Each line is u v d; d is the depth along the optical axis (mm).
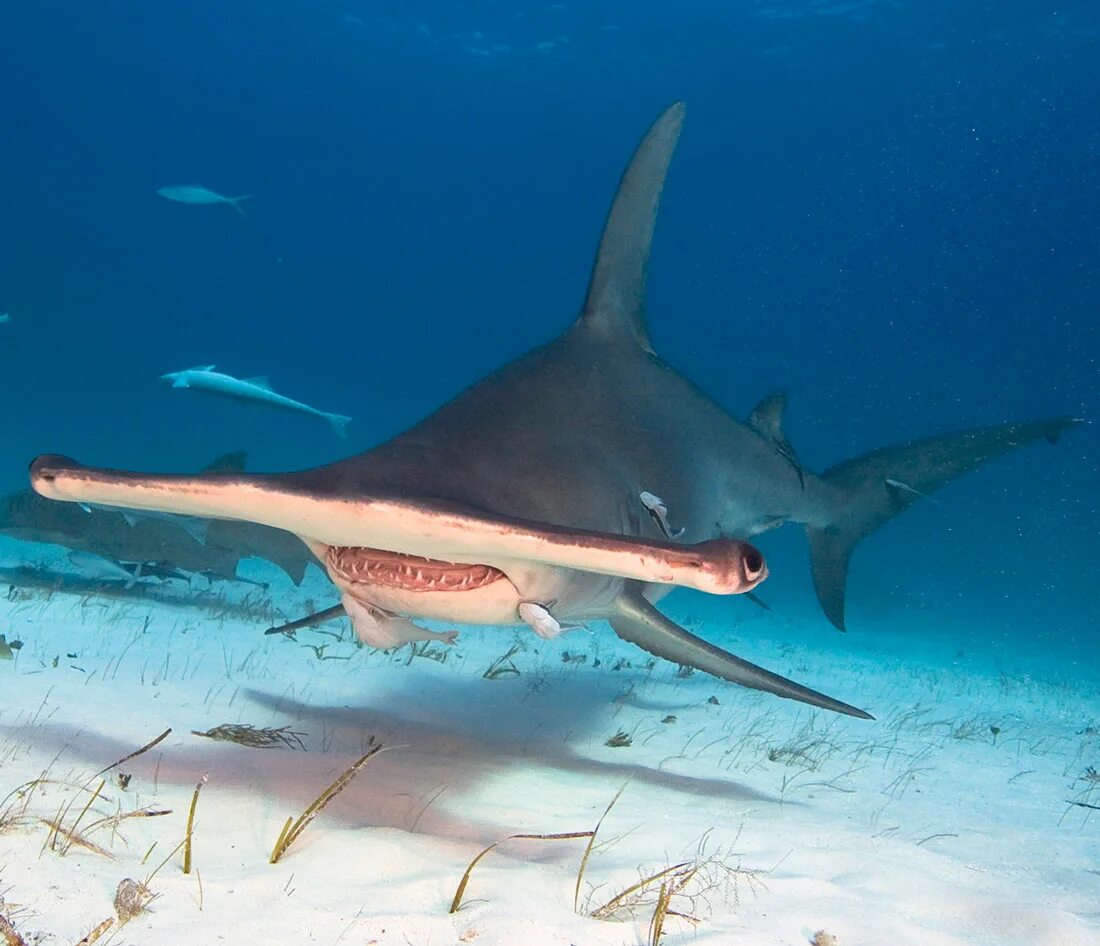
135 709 4645
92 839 2812
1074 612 32562
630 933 2641
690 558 1995
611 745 5457
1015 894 3543
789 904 3102
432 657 7730
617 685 7652
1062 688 12508
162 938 2260
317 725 4922
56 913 2303
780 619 20406
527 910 2684
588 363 4324
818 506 6430
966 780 5707
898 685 10742
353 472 2605
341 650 7543
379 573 2955
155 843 2869
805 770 5445
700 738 5953
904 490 6762
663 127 4457
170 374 13586
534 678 7418
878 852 3854
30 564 9938
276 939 2338
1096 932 3172
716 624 16500
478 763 4555
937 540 46156
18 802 3025
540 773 4535
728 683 8398
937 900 3365
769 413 6020
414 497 2396
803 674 10836
